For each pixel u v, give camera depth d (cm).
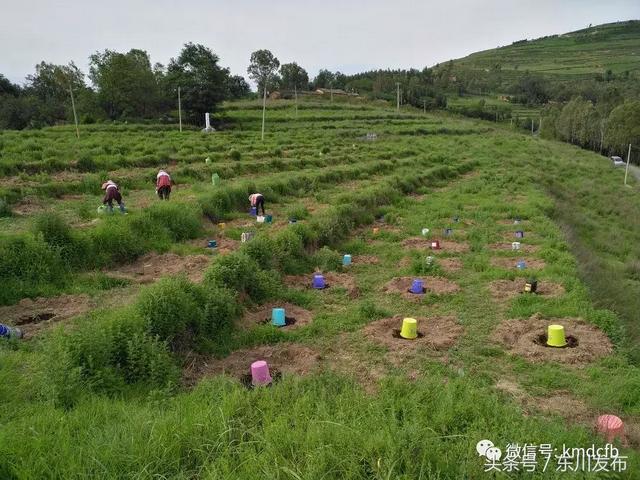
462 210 1862
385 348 716
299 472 356
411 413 475
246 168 2364
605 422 509
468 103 10006
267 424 436
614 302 973
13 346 648
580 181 3419
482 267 1124
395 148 3656
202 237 1285
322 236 1272
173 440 405
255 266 945
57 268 933
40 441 387
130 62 5969
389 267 1147
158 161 2356
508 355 700
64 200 1595
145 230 1172
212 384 568
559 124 7544
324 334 770
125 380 567
